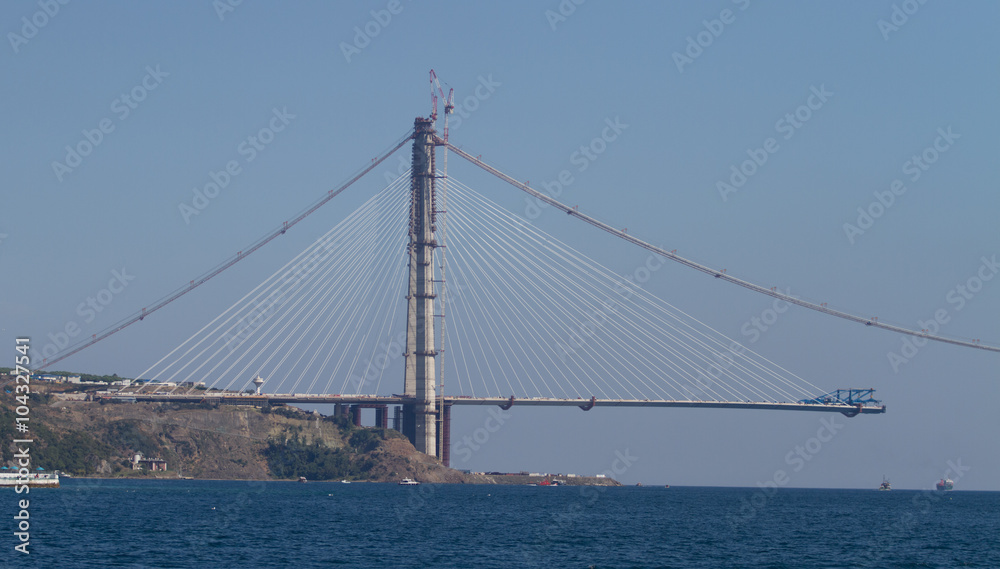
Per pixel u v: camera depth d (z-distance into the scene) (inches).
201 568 5944.9
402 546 7313.0
